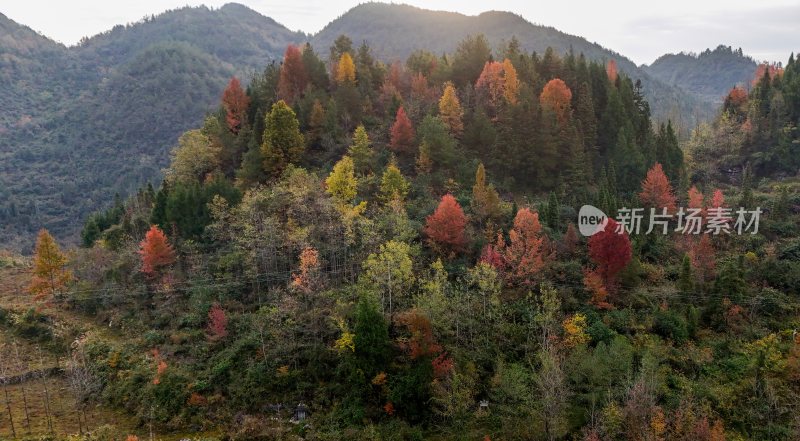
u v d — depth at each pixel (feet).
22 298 247.29
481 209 239.91
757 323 206.49
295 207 231.50
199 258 223.51
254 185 267.59
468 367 176.04
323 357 180.65
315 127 310.24
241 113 329.52
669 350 188.85
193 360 185.06
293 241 214.28
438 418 168.14
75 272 249.55
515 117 313.53
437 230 218.38
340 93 335.26
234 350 183.52
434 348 171.94
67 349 206.28
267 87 362.12
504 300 200.75
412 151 303.27
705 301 212.43
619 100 367.45
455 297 187.42
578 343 180.96
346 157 253.03
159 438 163.94
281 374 177.17
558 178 313.94
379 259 193.67
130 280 227.81
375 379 168.66
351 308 188.34
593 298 203.51
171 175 300.20
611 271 208.95
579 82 382.42
